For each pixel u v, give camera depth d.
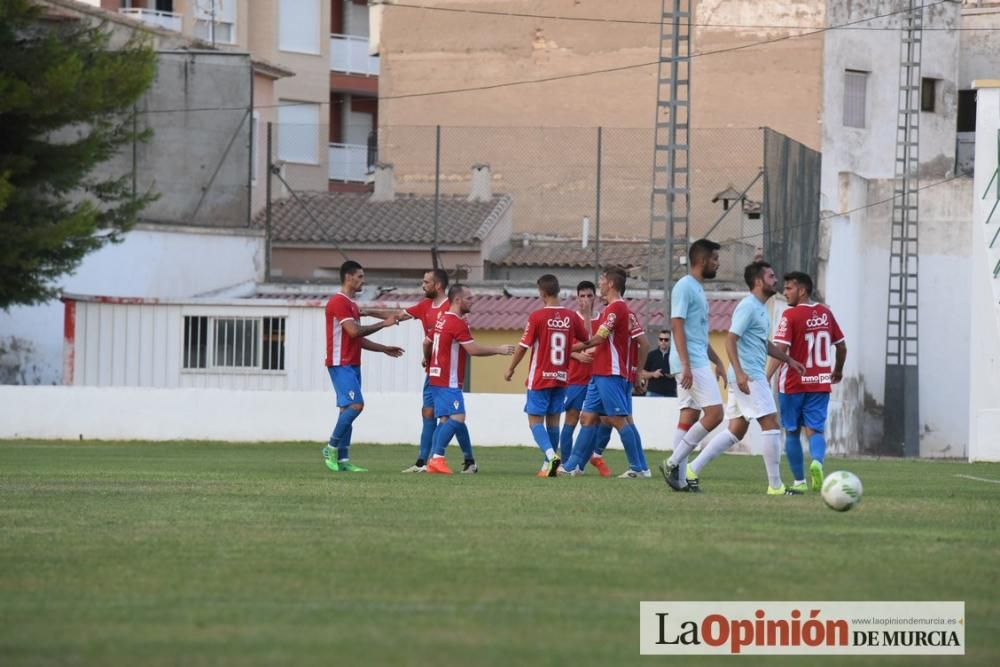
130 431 89.44
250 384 102.44
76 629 21.09
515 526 33.22
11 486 45.84
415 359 102.75
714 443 44.22
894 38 160.62
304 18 179.50
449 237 143.75
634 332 54.16
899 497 43.50
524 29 167.00
